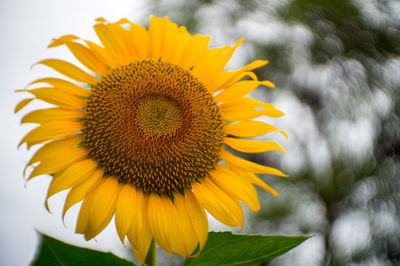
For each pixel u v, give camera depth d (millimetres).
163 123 462
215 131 475
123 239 420
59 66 459
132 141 452
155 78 478
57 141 438
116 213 426
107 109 456
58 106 449
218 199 458
